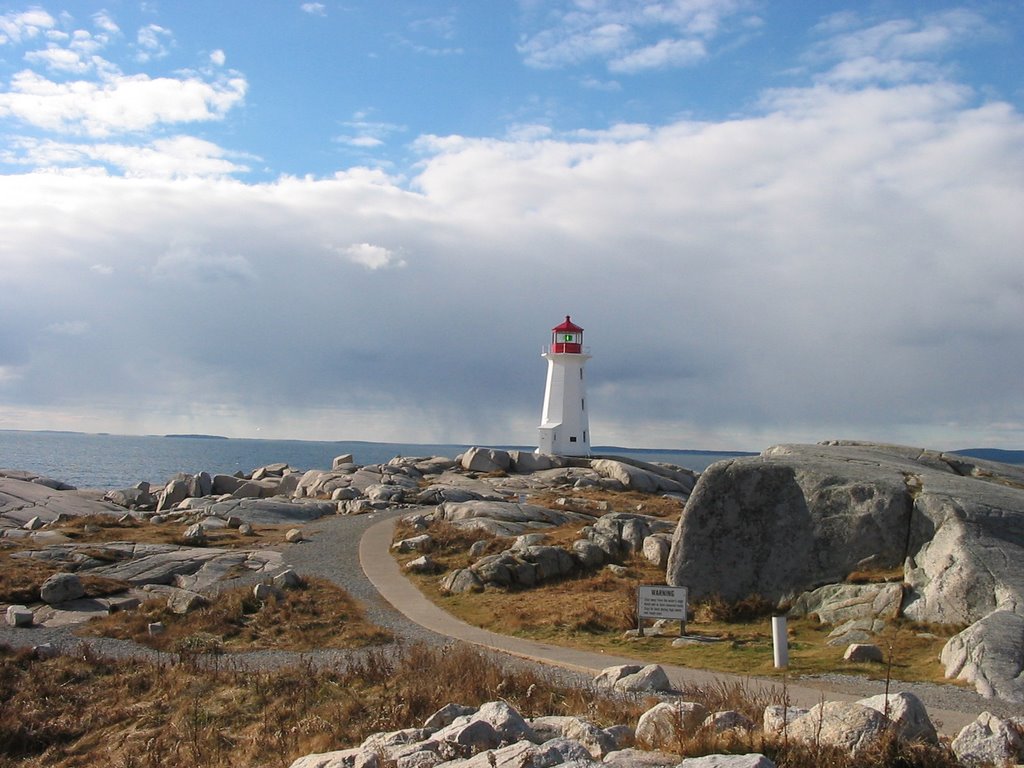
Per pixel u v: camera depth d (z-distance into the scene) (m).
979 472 31.33
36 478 57.50
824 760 9.34
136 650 22.56
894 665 18.62
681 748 10.01
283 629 24.25
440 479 61.94
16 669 20.22
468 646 20.16
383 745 11.35
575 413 72.38
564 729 11.64
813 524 25.70
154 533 39.19
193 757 14.24
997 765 9.38
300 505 48.06
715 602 25.69
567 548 33.31
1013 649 17.06
